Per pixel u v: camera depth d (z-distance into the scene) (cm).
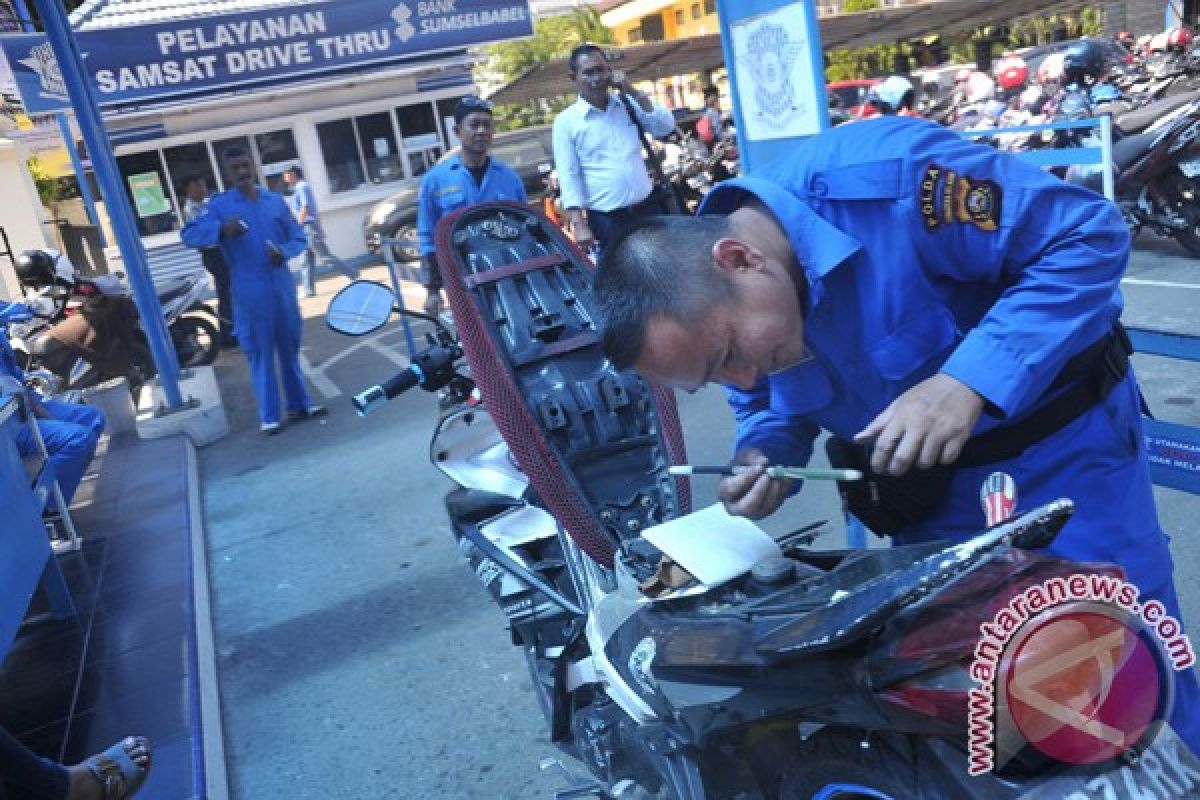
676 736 178
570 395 248
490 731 310
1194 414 440
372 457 613
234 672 378
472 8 948
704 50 1689
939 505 186
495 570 255
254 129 1544
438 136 1655
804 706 152
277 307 695
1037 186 156
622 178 597
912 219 161
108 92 816
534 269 265
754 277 158
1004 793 128
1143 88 1015
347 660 372
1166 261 713
